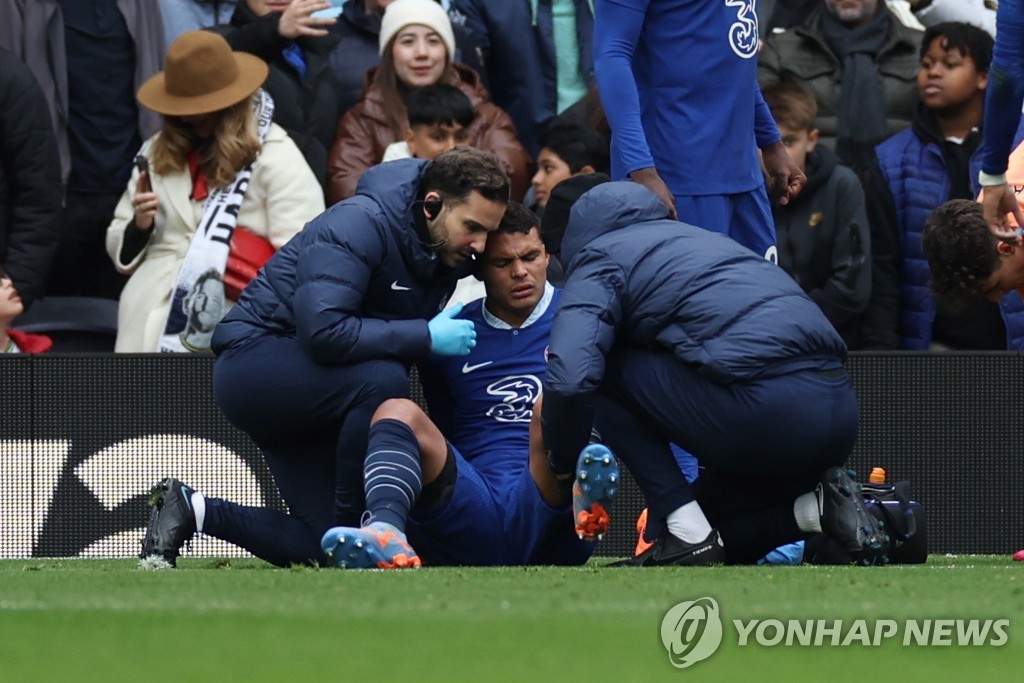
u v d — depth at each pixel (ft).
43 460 69.05
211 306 75.87
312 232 54.13
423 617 32.73
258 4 83.46
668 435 52.24
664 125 62.49
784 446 51.03
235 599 36.24
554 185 75.72
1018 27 55.42
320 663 27.02
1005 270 55.83
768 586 40.14
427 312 55.88
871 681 26.17
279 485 57.21
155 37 83.41
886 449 68.54
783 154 67.21
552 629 31.14
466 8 85.66
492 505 54.34
